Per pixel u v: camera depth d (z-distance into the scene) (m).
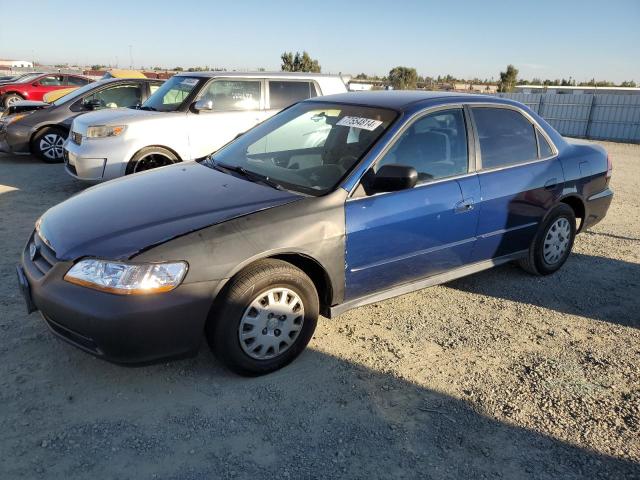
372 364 3.33
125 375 3.09
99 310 2.59
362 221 3.30
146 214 3.03
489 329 3.87
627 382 3.26
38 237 3.14
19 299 3.92
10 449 2.48
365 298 3.53
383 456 2.57
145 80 10.35
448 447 2.65
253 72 7.82
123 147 6.75
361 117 3.79
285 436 2.67
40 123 9.54
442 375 3.25
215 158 4.19
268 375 3.16
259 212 3.04
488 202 3.99
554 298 4.46
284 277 3.02
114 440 2.58
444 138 3.85
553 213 4.61
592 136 23.38
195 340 2.83
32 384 2.96
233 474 2.41
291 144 3.99
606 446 2.69
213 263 2.79
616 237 6.34
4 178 8.24
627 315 4.21
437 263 3.83
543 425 2.83
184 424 2.71
